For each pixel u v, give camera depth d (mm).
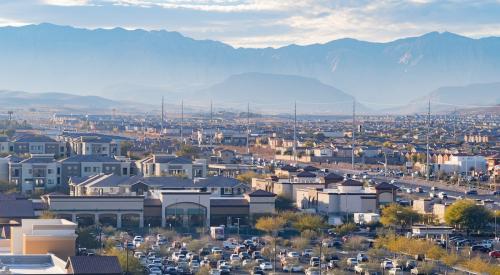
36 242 179500
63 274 151750
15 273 153500
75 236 183500
